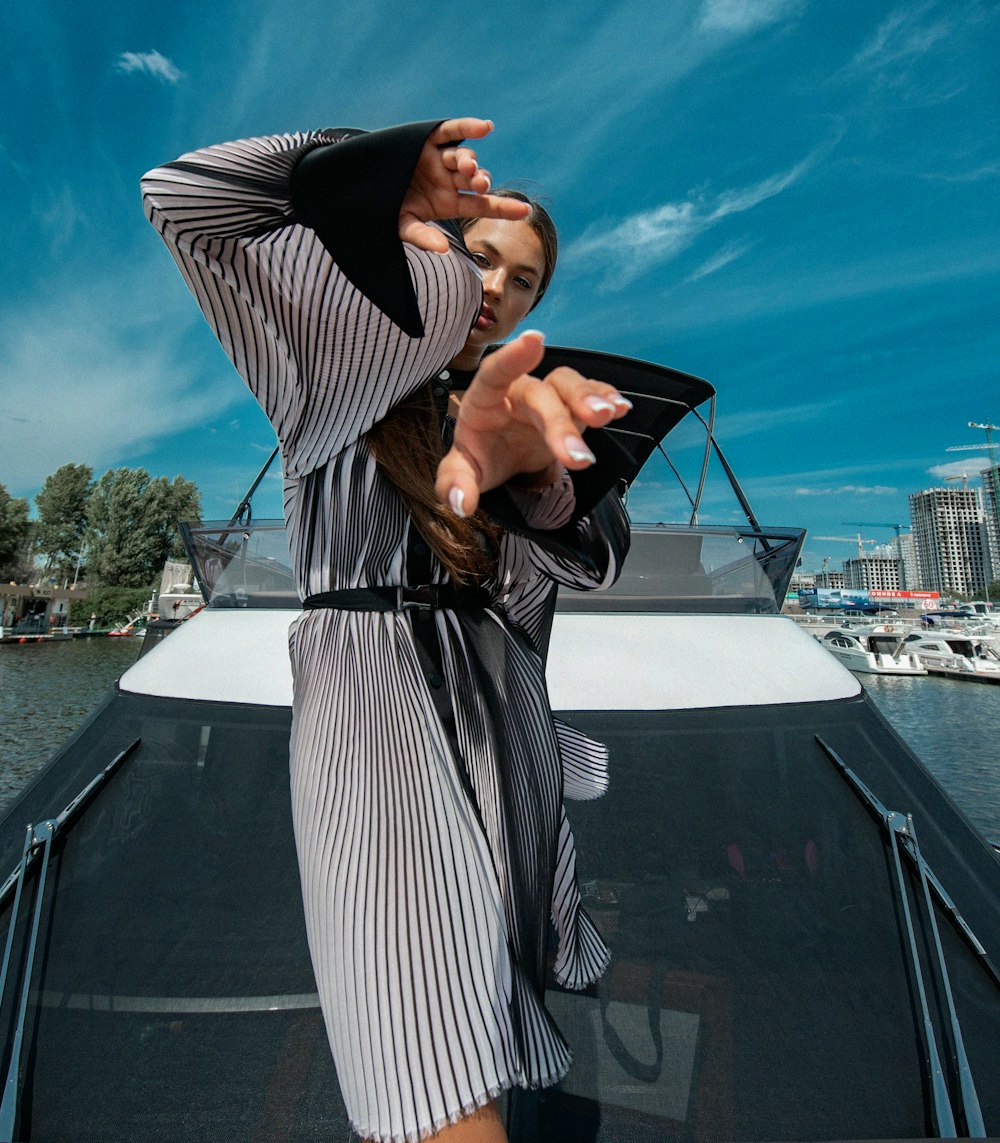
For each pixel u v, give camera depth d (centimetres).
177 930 124
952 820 147
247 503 278
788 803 151
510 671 82
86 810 140
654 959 125
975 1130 104
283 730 159
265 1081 107
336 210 62
